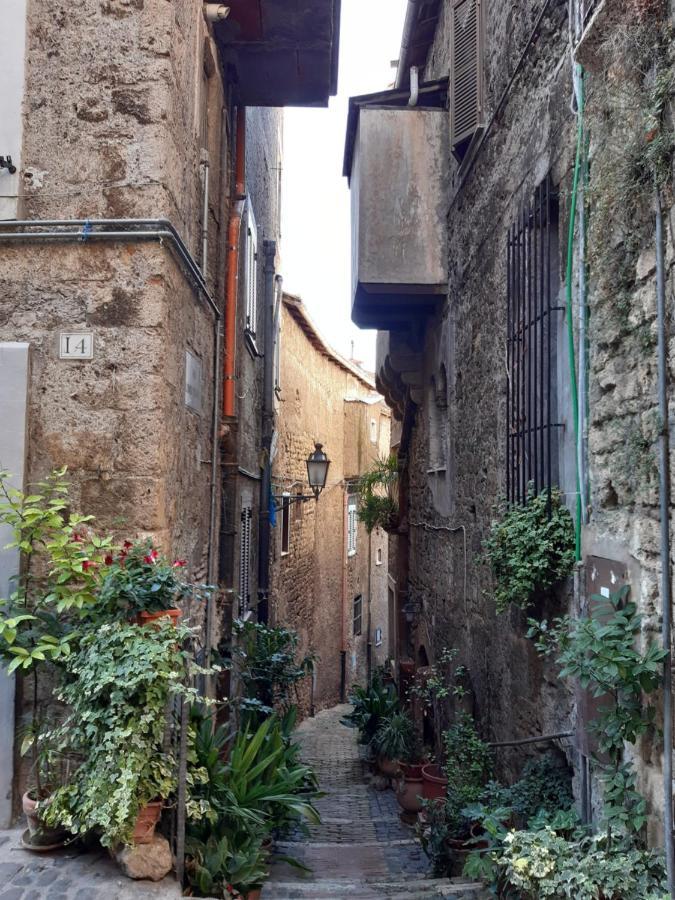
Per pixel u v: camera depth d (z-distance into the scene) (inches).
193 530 229.5
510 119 242.7
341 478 844.6
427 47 421.1
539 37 209.3
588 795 161.6
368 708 457.1
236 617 336.8
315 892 200.2
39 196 179.5
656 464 128.1
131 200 179.0
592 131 156.6
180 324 201.0
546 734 196.5
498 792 188.4
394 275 339.6
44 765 155.6
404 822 331.6
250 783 200.4
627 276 139.9
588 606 157.8
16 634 153.1
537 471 209.8
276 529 501.7
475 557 290.5
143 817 141.0
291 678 368.5
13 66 180.5
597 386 156.3
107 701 142.3
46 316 176.2
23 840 152.3
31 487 174.2
